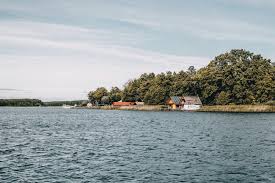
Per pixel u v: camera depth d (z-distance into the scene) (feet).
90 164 110.11
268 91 610.65
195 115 461.37
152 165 107.65
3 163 111.86
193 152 132.77
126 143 162.91
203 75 654.12
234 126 261.44
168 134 204.85
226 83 623.36
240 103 617.21
